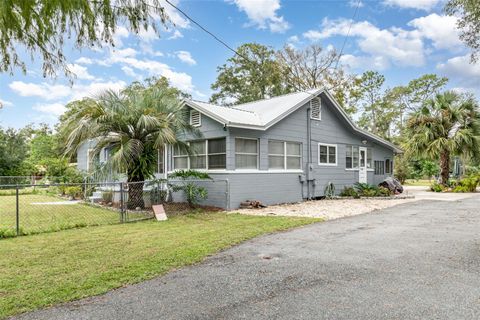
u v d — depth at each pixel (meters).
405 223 8.02
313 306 3.25
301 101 13.44
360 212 10.21
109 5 3.37
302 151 13.80
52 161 20.89
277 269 4.45
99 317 3.06
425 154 19.05
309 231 7.14
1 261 4.87
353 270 4.36
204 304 3.34
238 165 11.44
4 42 3.17
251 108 14.88
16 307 3.27
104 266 4.59
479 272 4.23
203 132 11.97
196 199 11.87
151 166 10.54
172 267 4.56
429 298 3.41
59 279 4.07
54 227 7.55
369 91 36.75
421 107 19.62
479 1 5.80
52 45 3.36
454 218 8.69
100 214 9.96
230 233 6.87
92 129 9.39
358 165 17.05
